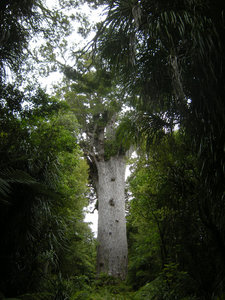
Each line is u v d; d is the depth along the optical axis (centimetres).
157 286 442
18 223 360
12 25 434
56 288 386
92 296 530
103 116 1331
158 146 430
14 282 344
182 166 441
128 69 396
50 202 398
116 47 395
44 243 391
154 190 621
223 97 288
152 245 720
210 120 305
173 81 312
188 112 327
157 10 336
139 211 759
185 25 318
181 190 426
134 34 342
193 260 416
